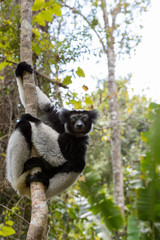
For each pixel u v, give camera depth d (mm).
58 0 5191
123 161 12188
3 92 6492
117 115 11250
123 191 10375
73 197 8227
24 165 3818
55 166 4121
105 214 5570
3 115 6391
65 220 7289
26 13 4383
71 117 4648
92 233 7391
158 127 4055
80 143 4332
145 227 5191
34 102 4039
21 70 4176
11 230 3725
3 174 5688
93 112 4895
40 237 2678
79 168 4160
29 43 4281
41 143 3959
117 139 11039
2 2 5871
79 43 5086
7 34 5793
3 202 5969
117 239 5613
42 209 2906
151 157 4602
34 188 3492
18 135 3795
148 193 4762
